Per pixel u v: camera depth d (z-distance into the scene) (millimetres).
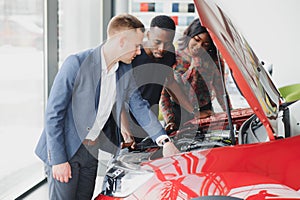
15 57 3400
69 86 2090
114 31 1700
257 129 2191
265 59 5098
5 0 3193
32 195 3645
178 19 5078
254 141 2121
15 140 3467
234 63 1704
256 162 1755
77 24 4539
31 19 3633
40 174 3990
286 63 5070
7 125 3320
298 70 5051
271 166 1745
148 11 5102
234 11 5125
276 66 5086
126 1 5121
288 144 1849
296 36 5031
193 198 1521
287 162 1750
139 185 1704
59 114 2117
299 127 2205
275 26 5062
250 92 1751
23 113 3586
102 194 1837
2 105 3232
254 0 5074
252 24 5098
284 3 5031
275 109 2182
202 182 1600
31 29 3645
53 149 2150
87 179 2293
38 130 3908
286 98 3977
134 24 1720
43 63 3926
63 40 4223
